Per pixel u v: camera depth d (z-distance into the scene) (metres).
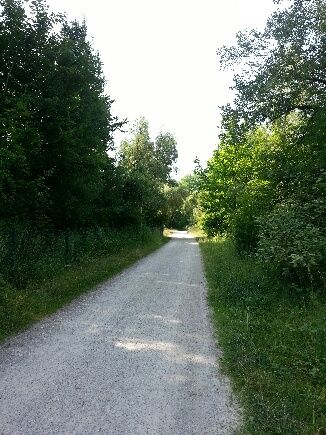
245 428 4.12
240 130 14.67
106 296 10.73
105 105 21.69
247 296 9.82
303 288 9.30
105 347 6.52
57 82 15.94
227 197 22.05
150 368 5.68
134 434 3.90
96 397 4.66
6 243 10.81
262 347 6.48
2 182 13.16
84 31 18.17
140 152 43.16
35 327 7.48
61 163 16.45
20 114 13.61
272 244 9.42
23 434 3.79
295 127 14.87
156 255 23.91
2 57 15.12
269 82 12.60
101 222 25.34
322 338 6.49
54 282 11.06
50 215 18.02
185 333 7.55
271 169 14.34
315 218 10.05
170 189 59.97
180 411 4.44
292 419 4.27
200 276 15.24
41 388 4.84
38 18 15.73
